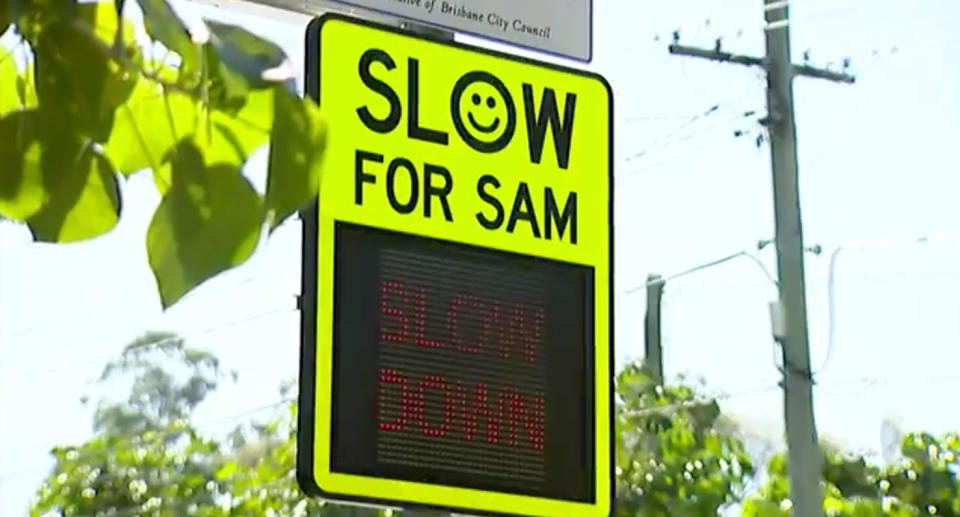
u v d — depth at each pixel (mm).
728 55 50188
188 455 71375
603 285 18766
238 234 8234
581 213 18828
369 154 17656
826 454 56812
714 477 57750
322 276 17156
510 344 18094
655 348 58469
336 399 17078
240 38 8391
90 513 73188
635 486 57750
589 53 19156
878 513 56688
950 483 56906
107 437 74375
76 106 8227
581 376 18438
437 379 17641
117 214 8234
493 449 17797
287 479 66875
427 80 18125
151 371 76938
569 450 18234
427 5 18172
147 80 8305
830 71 50750
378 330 17391
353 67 17688
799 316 47844
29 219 8180
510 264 18250
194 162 8242
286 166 8289
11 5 8250
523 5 18828
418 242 17766
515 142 18562
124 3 8344
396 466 17266
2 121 8195
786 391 47719
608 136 19156
